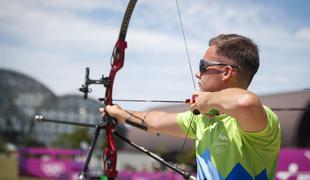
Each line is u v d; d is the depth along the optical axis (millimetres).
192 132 4570
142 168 42812
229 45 4012
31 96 144375
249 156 3871
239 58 3984
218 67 4020
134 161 45656
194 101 3996
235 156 3879
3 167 56625
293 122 32656
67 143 74562
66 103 114688
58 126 117500
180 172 4645
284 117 33312
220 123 4027
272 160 3918
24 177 50125
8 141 138750
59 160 48219
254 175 3885
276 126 3801
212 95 3783
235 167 3875
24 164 50500
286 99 33375
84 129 69688
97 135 4992
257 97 3559
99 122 5223
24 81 145500
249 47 4031
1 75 144625
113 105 5211
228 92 3676
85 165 4637
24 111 143500
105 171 5090
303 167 22438
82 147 42656
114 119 5109
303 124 33125
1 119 141750
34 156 51219
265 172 3898
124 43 5367
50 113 117875
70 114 112938
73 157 46312
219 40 4078
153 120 4922
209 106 3775
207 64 4059
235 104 3521
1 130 140875
